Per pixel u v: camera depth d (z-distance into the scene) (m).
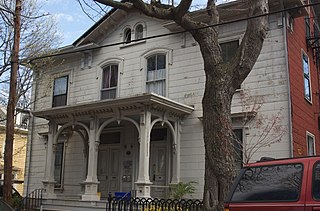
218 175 8.34
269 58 14.30
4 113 29.02
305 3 15.15
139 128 14.23
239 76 8.98
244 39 9.33
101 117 15.42
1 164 30.80
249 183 5.78
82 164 18.53
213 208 8.16
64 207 14.93
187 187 14.64
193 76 16.03
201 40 9.31
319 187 5.08
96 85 18.80
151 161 16.48
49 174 16.22
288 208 5.16
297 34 15.50
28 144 20.97
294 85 14.25
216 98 8.75
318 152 16.16
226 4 15.13
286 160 5.65
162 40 17.19
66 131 18.77
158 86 16.88
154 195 15.88
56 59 20.36
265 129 13.84
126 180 17.00
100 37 19.23
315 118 16.44
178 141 15.53
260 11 9.32
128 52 18.11
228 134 8.60
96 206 14.05
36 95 20.78
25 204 15.64
